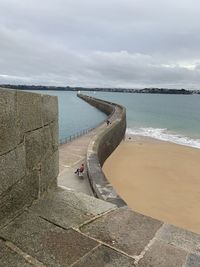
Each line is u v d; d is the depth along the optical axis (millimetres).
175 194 15500
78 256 2590
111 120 31281
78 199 3742
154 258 2611
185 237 2973
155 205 13945
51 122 3943
